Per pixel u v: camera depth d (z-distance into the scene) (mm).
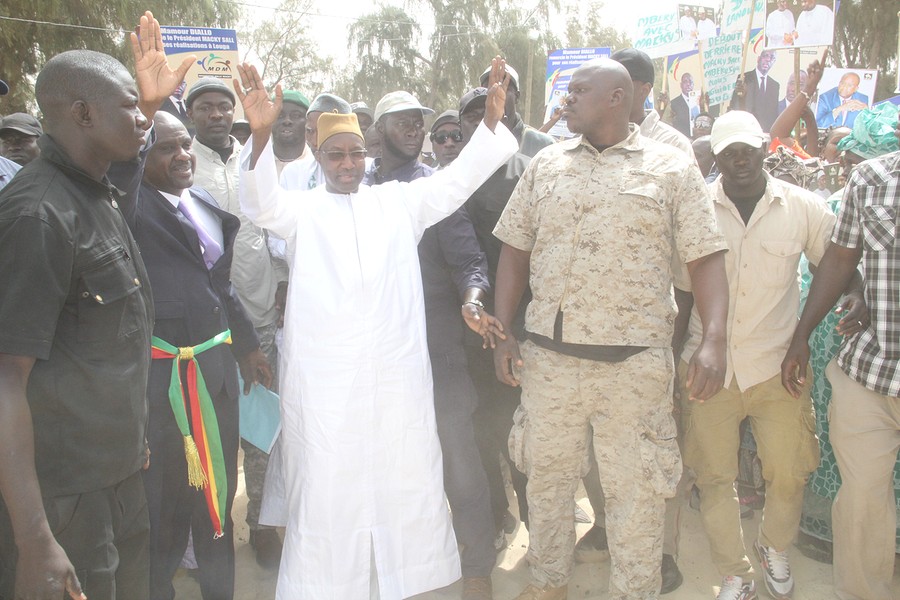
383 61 29031
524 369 2936
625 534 2770
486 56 28203
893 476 3201
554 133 6879
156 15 16188
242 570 3518
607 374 2717
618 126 2715
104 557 2086
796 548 3576
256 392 3350
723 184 3076
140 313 2154
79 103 1977
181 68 2381
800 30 7715
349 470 2768
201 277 2875
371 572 2865
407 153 3438
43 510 1782
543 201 2818
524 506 3652
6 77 14781
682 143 3719
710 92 8312
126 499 2221
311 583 2730
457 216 3240
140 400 2156
